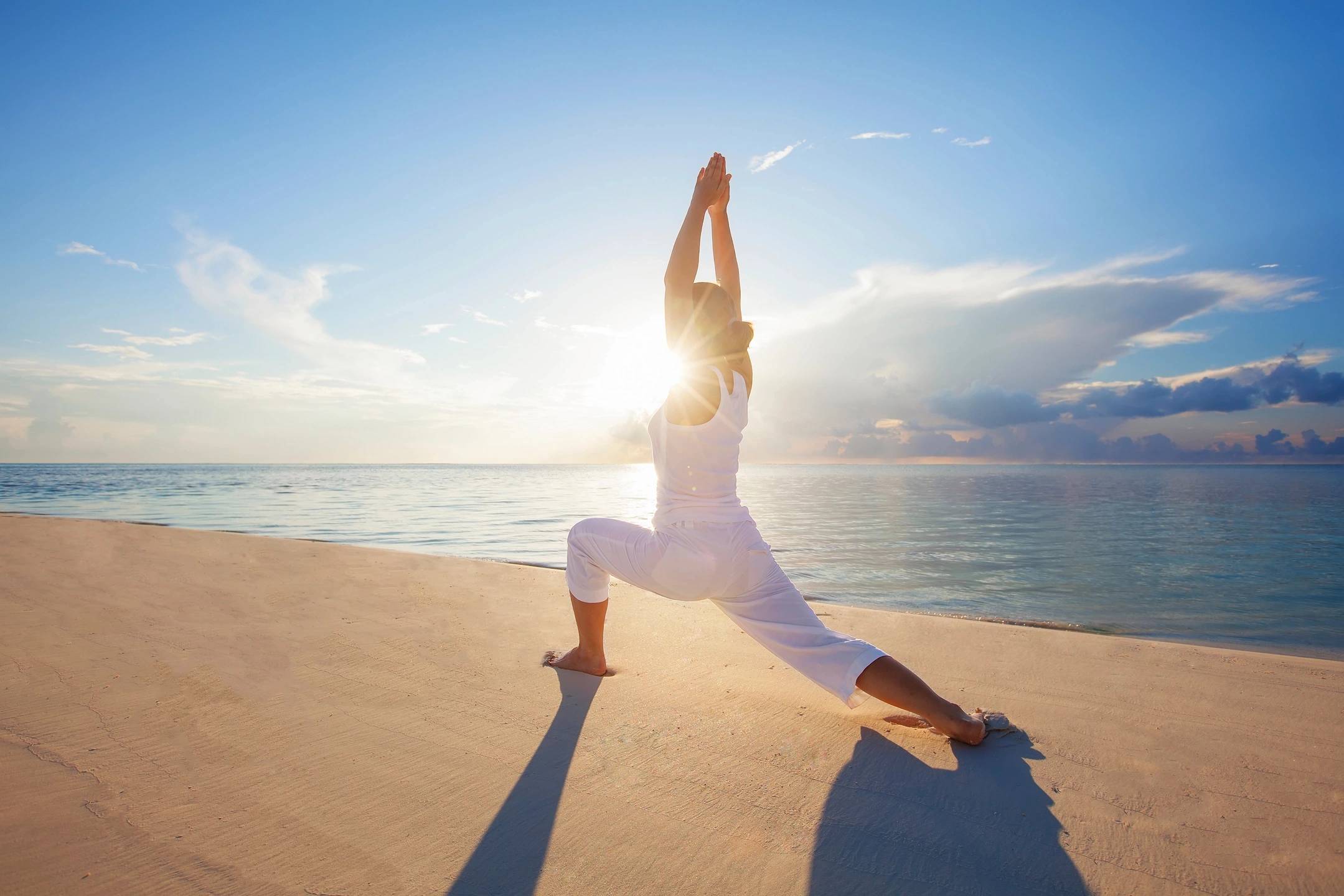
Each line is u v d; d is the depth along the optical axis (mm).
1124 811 1840
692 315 2246
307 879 1495
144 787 1897
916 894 1483
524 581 5051
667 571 2238
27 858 1550
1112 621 5148
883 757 2166
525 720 2420
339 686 2732
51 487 32344
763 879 1529
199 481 44719
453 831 1704
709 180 2328
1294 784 1986
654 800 1881
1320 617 5254
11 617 3697
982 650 3428
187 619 3719
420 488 34188
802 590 6359
